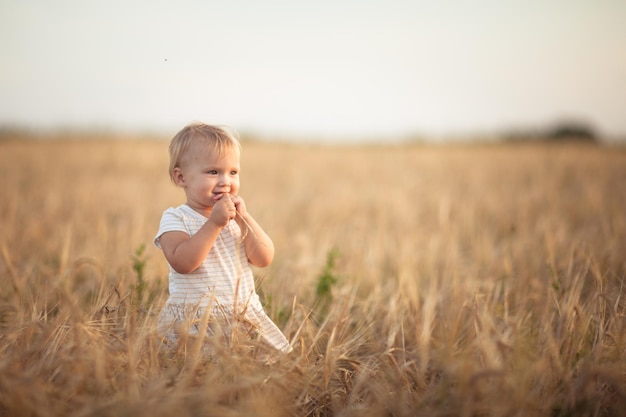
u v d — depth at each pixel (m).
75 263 4.64
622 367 2.95
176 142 3.37
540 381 2.80
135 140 29.31
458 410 2.59
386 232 7.20
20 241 6.14
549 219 7.63
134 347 2.81
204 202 3.34
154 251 5.11
